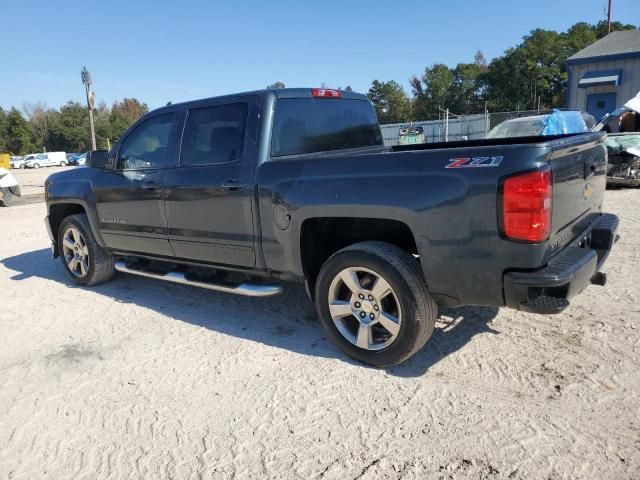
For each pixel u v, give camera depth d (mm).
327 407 3154
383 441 2805
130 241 5168
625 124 14586
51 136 95500
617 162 10797
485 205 2910
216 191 4160
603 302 4488
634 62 20438
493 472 2516
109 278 5969
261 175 3881
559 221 3051
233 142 4145
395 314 3475
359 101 5000
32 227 10742
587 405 2990
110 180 5172
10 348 4352
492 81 54969
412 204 3141
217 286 4324
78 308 5262
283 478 2582
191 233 4480
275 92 4090
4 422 3221
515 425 2854
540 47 51500
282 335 4258
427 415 3002
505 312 4383
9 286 6262
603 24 51688
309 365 3701
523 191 2793
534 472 2494
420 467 2586
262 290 4062
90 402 3391
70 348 4254
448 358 3658
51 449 2930
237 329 4441
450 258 3080
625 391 3104
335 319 3689
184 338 4320
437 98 68875
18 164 63406
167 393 3443
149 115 4910
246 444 2861
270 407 3199
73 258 6008
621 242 6441
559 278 2805
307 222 3721
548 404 3025
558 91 52375
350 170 3428
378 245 3428
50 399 3459
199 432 2996
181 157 4520
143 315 4930
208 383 3541
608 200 9695
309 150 4324
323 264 3816
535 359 3559
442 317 4352
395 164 3250
